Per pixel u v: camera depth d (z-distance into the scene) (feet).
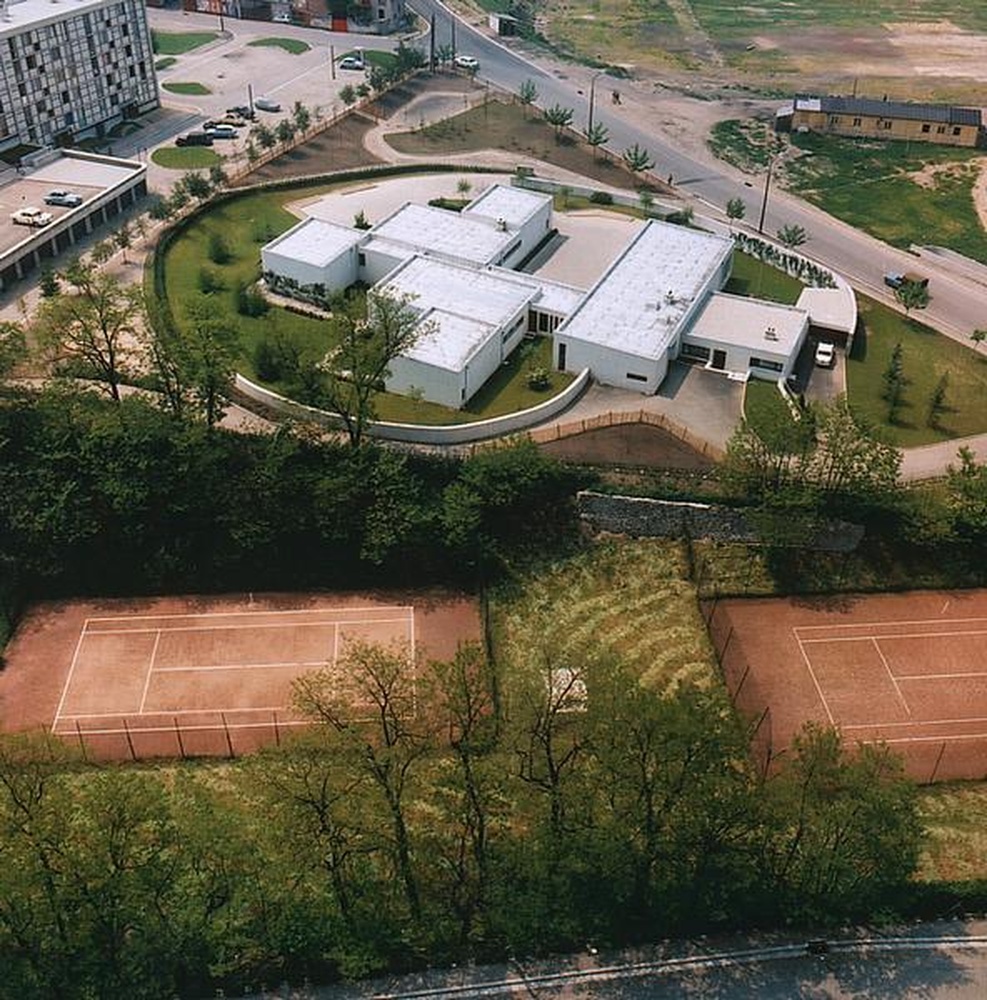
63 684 289.33
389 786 225.97
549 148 606.96
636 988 223.10
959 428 375.45
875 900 231.71
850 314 424.46
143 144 590.96
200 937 221.05
